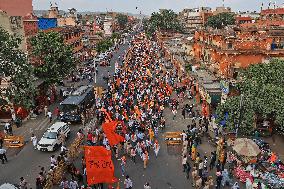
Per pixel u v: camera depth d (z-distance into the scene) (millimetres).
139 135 33219
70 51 47906
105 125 31297
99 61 83438
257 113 32906
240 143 27969
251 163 27875
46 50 45156
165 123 40406
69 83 62219
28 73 37844
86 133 36000
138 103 43812
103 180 22453
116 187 25891
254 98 31984
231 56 48000
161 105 43844
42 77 45812
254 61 48375
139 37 162250
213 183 26641
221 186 25922
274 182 25016
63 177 26188
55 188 25344
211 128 36750
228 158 29219
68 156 29422
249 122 31344
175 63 74625
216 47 52688
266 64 37688
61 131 33844
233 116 31688
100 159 22766
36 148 32812
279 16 90938
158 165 29859
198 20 156625
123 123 35562
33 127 38594
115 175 27906
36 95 43750
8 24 43375
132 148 30766
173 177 27703
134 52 97812
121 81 55625
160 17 139125
